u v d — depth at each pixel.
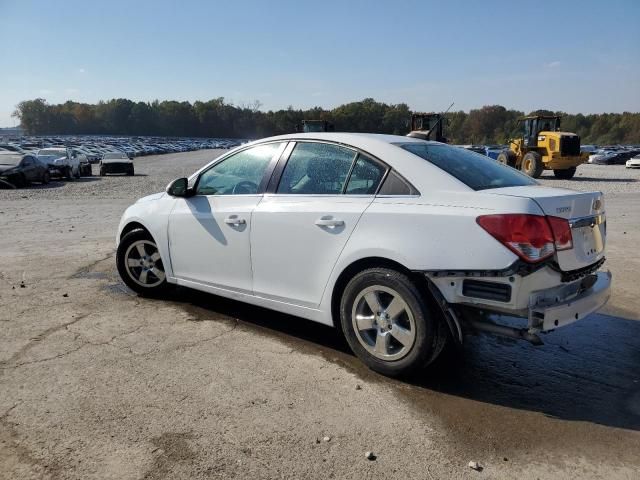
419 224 3.39
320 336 4.39
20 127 152.00
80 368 3.69
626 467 2.70
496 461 2.72
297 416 3.10
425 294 3.42
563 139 24.34
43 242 8.33
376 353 3.65
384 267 3.59
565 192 3.52
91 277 6.14
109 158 30.78
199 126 157.62
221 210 4.52
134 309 5.00
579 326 4.82
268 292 4.25
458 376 3.71
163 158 56.44
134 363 3.79
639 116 114.81
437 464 2.68
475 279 3.21
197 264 4.77
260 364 3.81
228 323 4.66
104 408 3.15
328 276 3.83
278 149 4.38
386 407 3.24
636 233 9.52
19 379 3.50
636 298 5.63
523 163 25.91
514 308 3.13
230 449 2.77
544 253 3.13
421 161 3.64
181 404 3.21
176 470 2.59
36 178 22.09
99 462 2.64
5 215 11.87
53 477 2.52
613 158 46.75
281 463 2.66
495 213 3.18
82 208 13.45
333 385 3.51
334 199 3.86
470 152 4.38
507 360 4.03
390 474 2.59
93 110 153.38
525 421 3.12
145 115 154.38
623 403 3.37
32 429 2.91
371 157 3.80
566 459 2.75
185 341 4.22
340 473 2.59
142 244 5.31
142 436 2.87
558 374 3.79
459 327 3.32
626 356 4.14
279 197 4.19
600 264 3.73
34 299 5.26
